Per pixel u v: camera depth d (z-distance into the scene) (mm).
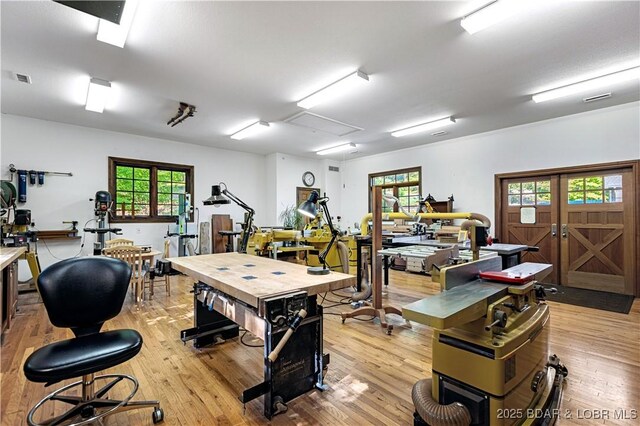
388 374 2328
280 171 8109
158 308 3971
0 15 2434
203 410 1901
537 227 5516
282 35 2779
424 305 1372
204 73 3502
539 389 1798
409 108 4680
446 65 3352
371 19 2566
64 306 1774
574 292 4758
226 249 6988
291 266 2600
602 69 3467
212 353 2680
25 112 4816
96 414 1784
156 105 4512
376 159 8234
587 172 4984
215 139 6602
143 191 6379
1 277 2875
